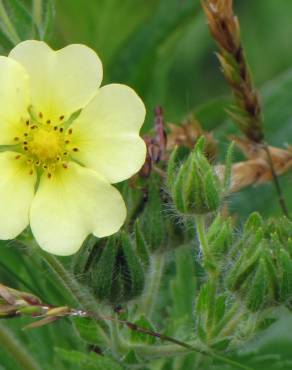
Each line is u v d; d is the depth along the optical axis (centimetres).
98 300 24
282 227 23
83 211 23
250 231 24
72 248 23
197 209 24
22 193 23
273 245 23
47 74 23
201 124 29
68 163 23
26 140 24
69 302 26
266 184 28
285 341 28
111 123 23
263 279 23
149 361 25
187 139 26
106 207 23
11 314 23
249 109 26
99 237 23
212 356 24
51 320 23
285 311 24
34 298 23
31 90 23
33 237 24
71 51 23
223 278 24
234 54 25
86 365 24
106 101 23
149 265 24
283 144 29
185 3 29
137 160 23
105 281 24
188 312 26
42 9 26
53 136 23
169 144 25
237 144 26
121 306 24
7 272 26
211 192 23
